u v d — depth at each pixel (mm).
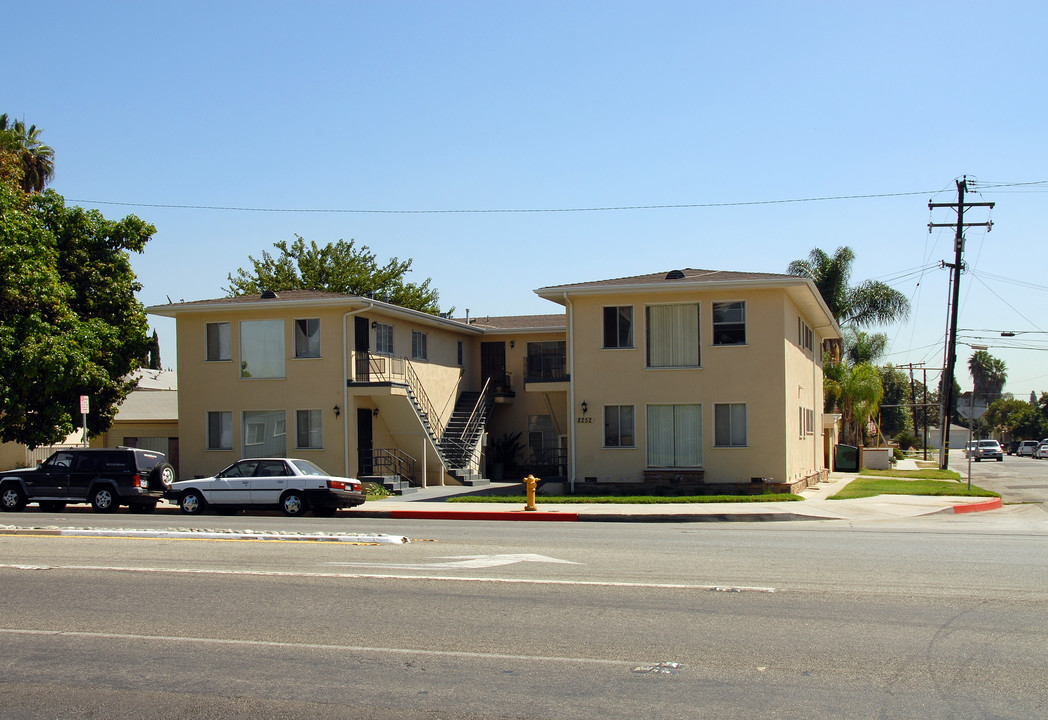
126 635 8570
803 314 31109
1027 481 36375
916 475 38375
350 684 6988
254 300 29766
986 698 6574
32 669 7504
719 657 7645
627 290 26875
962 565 12289
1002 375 134375
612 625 8781
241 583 10992
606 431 27422
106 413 28750
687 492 26547
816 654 7723
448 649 7965
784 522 20219
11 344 23922
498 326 39312
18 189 30516
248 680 7129
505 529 17609
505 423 38469
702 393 26750
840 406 46656
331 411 29188
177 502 23094
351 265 54188
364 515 22422
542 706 6438
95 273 28109
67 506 24812
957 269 39719
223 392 30125
